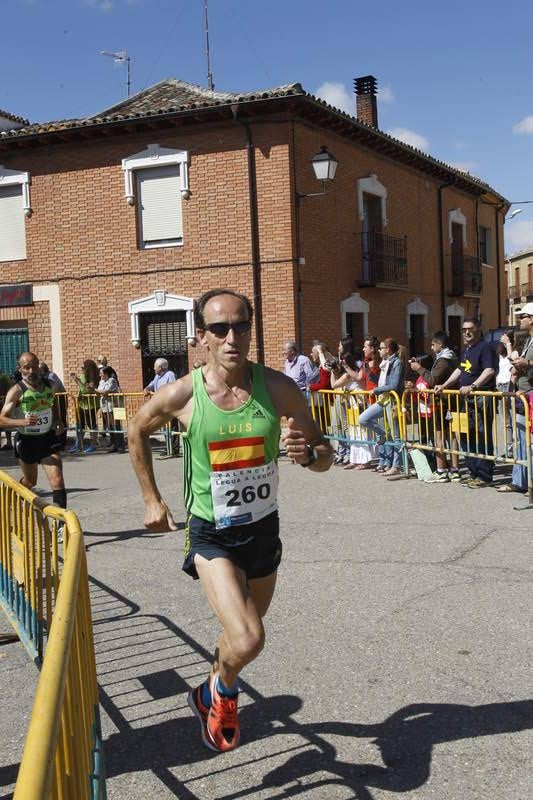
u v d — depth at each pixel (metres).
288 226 16.25
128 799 3.25
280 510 8.86
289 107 15.93
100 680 4.42
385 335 20.58
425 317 23.20
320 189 17.25
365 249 19.45
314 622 5.20
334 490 9.96
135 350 17.62
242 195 16.50
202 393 3.22
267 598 3.48
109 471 12.63
